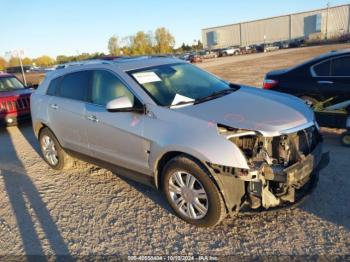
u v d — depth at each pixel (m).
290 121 3.22
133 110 3.68
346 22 71.38
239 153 2.97
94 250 3.22
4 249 3.35
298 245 3.02
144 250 3.15
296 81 6.27
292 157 3.18
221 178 3.03
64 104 4.73
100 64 4.38
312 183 3.56
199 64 36.38
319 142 3.62
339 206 3.58
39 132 5.55
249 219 3.49
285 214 3.53
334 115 5.77
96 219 3.77
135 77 3.92
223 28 92.25
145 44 96.12
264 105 3.54
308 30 77.25
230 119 3.17
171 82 4.06
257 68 22.17
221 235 3.27
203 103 3.63
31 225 3.77
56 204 4.23
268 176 3.01
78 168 5.41
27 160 6.16
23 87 10.35
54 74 5.24
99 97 4.25
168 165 3.42
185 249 3.12
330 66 5.94
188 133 3.20
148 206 3.96
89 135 4.36
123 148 3.91
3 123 8.68
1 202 4.41
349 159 4.86
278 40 83.00
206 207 3.23
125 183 4.67
